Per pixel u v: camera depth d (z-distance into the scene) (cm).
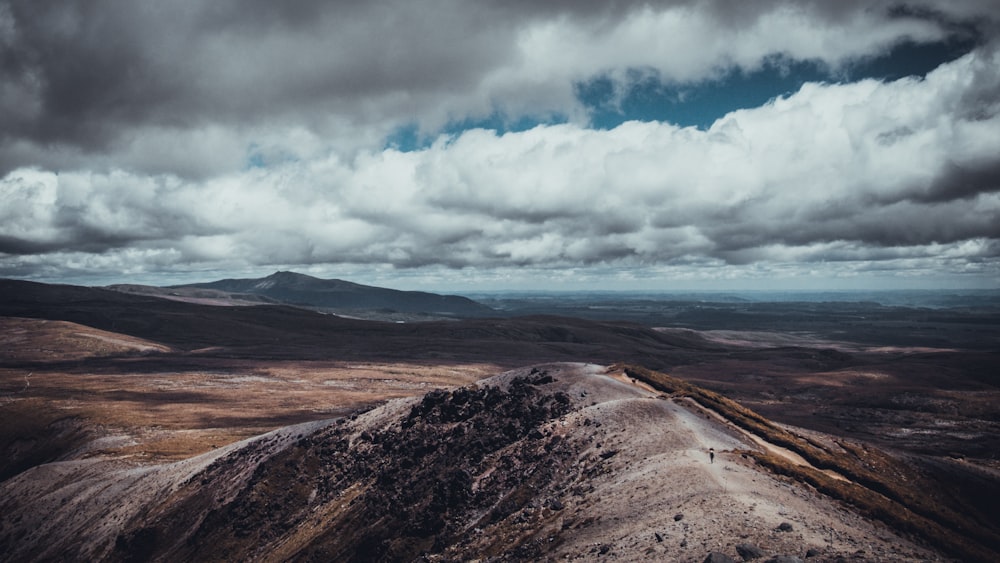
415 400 13250
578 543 5288
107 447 18550
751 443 8344
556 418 9750
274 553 9856
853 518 5672
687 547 4269
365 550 8600
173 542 11488
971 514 9631
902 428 19638
